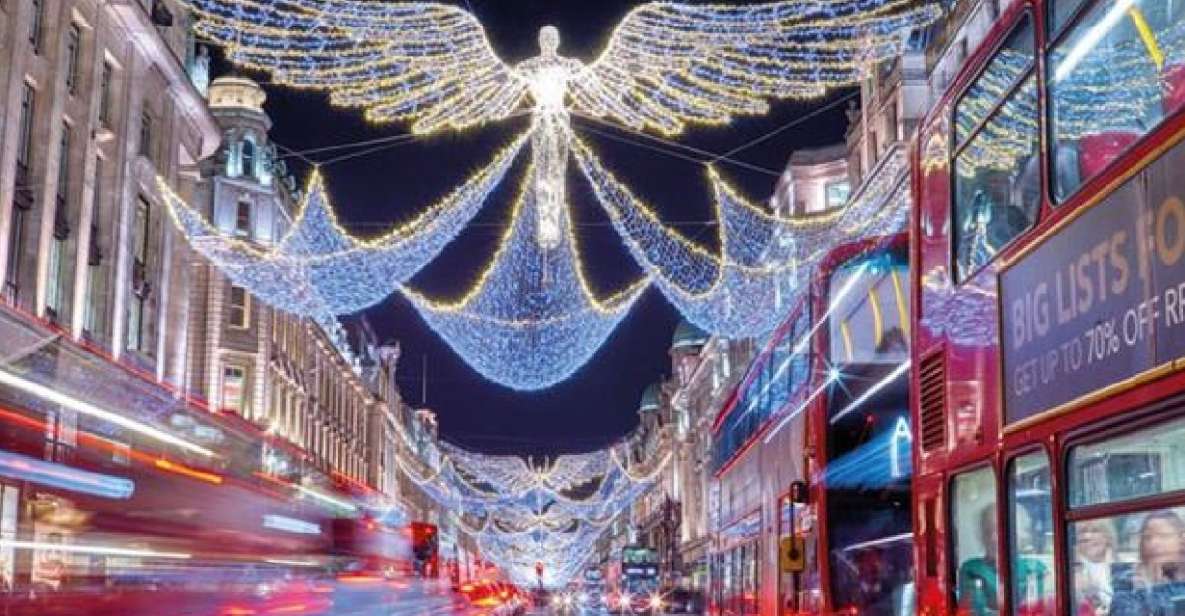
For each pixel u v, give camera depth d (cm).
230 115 5897
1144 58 565
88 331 3506
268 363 5781
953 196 852
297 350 6750
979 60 807
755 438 1769
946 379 853
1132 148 559
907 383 1341
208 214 5688
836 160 5722
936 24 4112
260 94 6066
